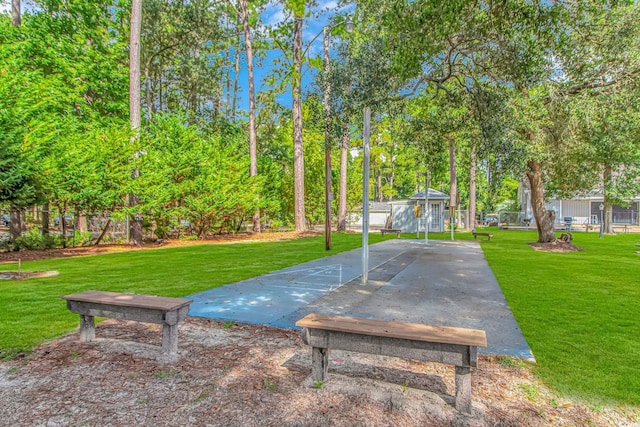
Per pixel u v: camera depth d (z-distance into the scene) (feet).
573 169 49.24
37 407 8.88
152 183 51.37
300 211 74.49
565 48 25.41
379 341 9.50
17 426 8.07
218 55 95.61
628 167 62.95
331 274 28.43
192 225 64.49
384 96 29.12
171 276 26.96
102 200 44.47
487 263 34.86
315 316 11.14
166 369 11.13
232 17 79.82
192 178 58.70
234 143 71.20
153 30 79.92
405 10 22.16
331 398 9.45
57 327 15.06
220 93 102.22
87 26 64.75
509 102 30.83
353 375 10.89
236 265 32.99
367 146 25.09
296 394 9.64
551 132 40.24
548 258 38.83
